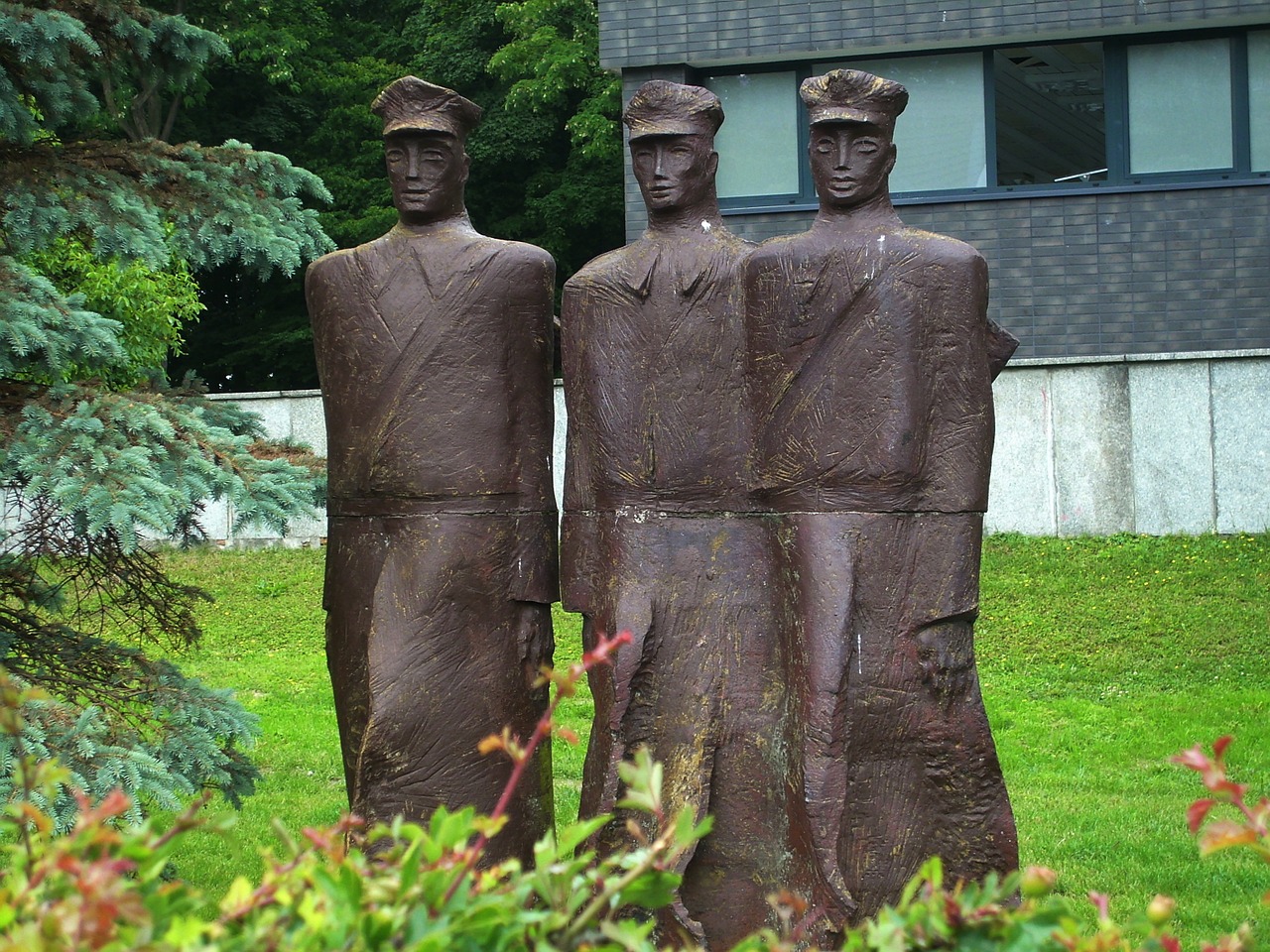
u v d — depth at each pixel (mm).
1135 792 8273
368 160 21562
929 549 5047
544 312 5668
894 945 2549
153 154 6645
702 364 5379
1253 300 13273
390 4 24453
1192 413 12516
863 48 13477
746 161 13805
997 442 12836
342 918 2465
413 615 5496
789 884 5148
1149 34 13375
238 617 12641
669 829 2666
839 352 5113
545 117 21109
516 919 2559
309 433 14477
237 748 7156
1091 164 13797
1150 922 2609
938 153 13672
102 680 6496
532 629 5660
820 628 5016
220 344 21516
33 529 6512
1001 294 13594
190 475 5805
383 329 5613
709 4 13633
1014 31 13227
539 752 5707
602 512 5441
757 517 5332
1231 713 9430
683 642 5312
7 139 6430
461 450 5543
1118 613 11117
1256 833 2576
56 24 6129
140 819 5672
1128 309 13430
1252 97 13312
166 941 2293
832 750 4965
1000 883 5016
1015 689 10109
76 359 6059
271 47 20812
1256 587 11367
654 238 5520
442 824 2664
